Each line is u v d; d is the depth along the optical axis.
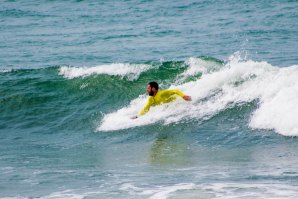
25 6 165.88
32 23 135.00
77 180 32.75
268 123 43.94
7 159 41.50
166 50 87.75
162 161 38.03
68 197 28.42
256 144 40.81
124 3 157.50
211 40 95.00
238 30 104.00
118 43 98.00
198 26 112.62
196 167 35.22
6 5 169.38
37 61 84.88
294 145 39.44
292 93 44.56
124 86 60.31
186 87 53.62
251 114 46.66
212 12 131.50
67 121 55.16
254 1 142.88
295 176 30.62
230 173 32.44
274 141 40.91
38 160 40.72
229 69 53.62
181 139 44.53
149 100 50.91
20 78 65.56
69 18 139.00
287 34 96.38
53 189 30.56
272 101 45.41
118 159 39.91
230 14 126.12
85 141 47.81
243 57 77.50
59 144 47.47
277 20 113.00
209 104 49.97
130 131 48.66
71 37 109.44
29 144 48.19
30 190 30.56
